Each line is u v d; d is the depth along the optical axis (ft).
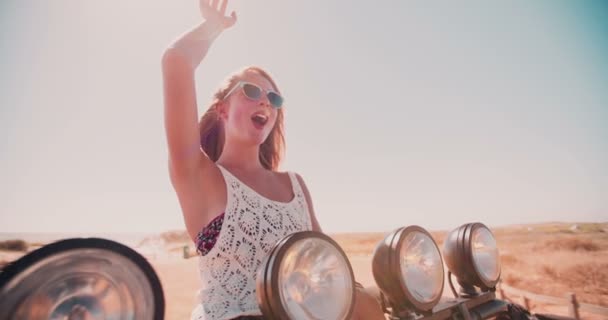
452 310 3.86
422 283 3.56
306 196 5.90
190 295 38.86
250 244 3.96
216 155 6.15
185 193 4.10
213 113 6.07
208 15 4.55
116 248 1.95
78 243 1.83
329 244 2.60
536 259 55.83
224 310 3.59
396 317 3.46
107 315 1.89
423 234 3.73
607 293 36.70
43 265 1.73
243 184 4.38
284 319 2.18
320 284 2.47
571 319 4.72
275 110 5.56
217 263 3.87
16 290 1.65
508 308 4.64
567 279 43.57
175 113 3.92
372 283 29.25
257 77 5.59
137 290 1.99
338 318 2.45
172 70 3.98
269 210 4.35
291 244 2.38
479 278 4.44
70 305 1.79
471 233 4.64
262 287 2.31
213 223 4.04
